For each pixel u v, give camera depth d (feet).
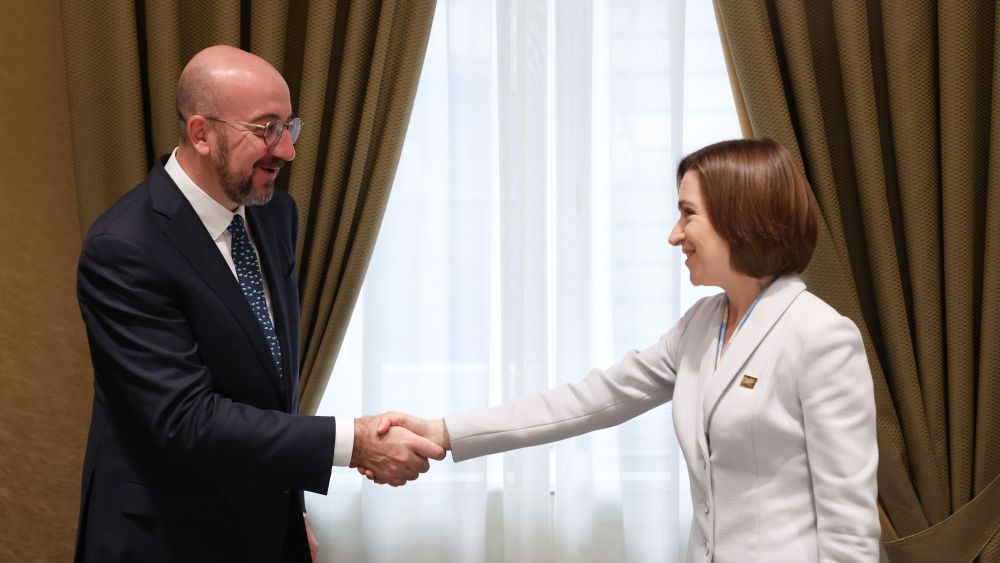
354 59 9.04
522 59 9.52
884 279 9.06
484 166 9.71
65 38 8.90
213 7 9.00
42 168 9.46
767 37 8.91
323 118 9.33
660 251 9.66
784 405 5.42
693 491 5.87
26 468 9.68
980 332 9.12
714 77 9.94
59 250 9.55
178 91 6.66
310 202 9.36
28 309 9.55
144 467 6.42
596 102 9.87
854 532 5.10
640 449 9.75
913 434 9.15
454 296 9.73
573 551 9.95
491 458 10.33
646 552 9.79
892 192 9.32
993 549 9.14
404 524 9.96
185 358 6.32
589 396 6.99
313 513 10.00
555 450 10.00
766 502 5.43
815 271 9.08
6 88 9.32
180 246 6.40
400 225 9.86
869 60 9.00
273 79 6.72
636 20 9.52
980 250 9.18
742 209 5.57
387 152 9.18
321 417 6.75
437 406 10.02
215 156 6.55
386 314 9.89
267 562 6.77
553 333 10.05
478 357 9.80
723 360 5.64
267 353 6.67
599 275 10.01
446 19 9.62
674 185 9.61
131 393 6.27
